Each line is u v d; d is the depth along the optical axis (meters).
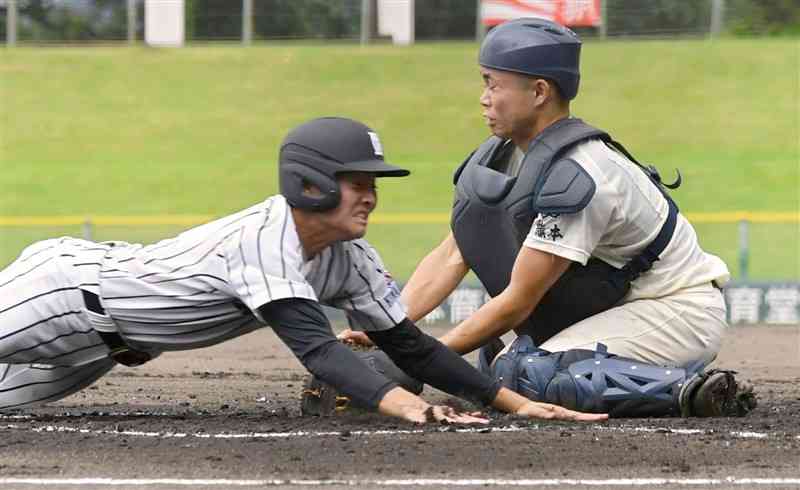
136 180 61.84
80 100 72.12
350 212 12.19
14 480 11.00
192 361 25.81
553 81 14.49
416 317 16.12
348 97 71.12
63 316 13.12
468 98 70.25
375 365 14.72
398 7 78.81
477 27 78.56
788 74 71.25
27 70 75.94
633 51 73.94
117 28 81.38
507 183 14.80
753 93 69.19
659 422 13.65
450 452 11.89
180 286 12.67
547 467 11.39
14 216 57.00
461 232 15.55
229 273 12.30
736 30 78.31
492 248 15.28
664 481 10.89
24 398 14.38
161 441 12.60
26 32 81.81
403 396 12.32
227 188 60.84
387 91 71.56
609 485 10.74
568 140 14.32
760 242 48.81
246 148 66.12
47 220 43.84
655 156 62.56
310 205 12.09
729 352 28.84
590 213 14.13
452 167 61.50
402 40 78.81
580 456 11.79
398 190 57.97
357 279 12.93
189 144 66.75
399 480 10.89
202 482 10.86
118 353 13.30
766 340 31.92
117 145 66.75
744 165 60.78
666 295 15.02
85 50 79.19
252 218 12.34
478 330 14.47
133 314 12.85
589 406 14.11
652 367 14.30
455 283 16.25
